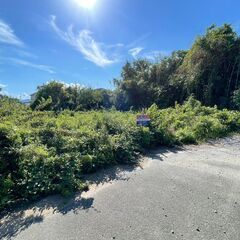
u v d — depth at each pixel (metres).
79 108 22.03
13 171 5.41
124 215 4.30
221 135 10.95
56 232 3.89
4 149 5.57
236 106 15.64
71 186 5.24
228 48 17.66
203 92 17.83
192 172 6.28
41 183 5.13
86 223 4.09
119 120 9.17
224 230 3.83
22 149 5.75
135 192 5.15
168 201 4.74
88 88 24.69
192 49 18.84
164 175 6.08
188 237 3.69
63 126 8.52
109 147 7.00
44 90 23.06
